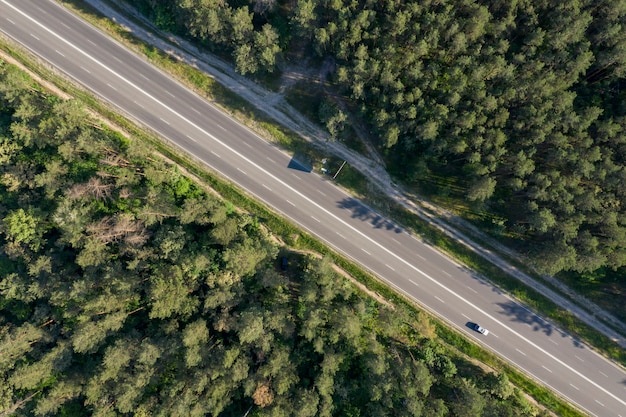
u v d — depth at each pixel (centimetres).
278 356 6519
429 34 6359
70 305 6888
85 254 6575
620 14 6359
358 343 6869
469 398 6450
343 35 6581
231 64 7594
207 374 6481
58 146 7112
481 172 6462
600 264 6366
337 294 7281
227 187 7538
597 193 6481
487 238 7381
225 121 7644
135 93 7638
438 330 7312
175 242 6744
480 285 7381
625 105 6556
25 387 6731
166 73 7662
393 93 6606
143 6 7550
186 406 6266
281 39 7100
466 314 7350
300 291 6994
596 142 6525
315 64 7488
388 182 7519
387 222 7506
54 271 7212
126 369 6862
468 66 6631
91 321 6619
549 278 7312
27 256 7244
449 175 7325
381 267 7444
